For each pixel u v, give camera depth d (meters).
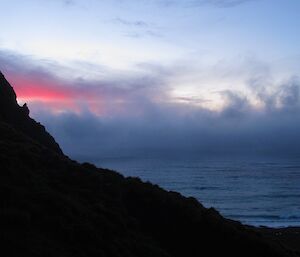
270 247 18.84
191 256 17.50
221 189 161.38
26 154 20.17
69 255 13.32
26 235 13.48
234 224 20.70
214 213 20.70
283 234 59.69
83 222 15.42
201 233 18.52
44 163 20.52
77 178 19.67
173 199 19.92
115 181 20.75
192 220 18.83
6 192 15.49
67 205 15.99
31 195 15.98
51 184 18.31
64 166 20.69
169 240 17.92
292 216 100.94
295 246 50.12
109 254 14.45
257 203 126.25
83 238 14.58
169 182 185.88
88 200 18.05
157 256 15.83
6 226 13.55
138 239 16.69
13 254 12.35
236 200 132.50
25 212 14.38
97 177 19.95
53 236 14.11
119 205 18.56
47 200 15.84
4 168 17.39
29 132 33.03
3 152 19.47
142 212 18.95
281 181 191.62
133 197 19.72
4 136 23.03
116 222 16.84
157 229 18.28
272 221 93.62
